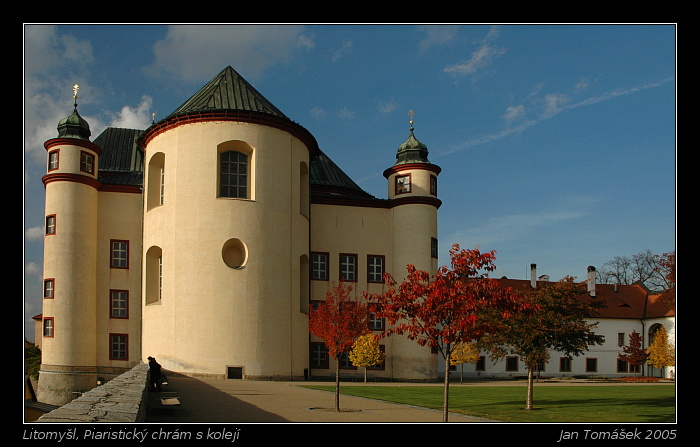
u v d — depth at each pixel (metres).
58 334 46.22
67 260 46.94
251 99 45.25
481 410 26.81
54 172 47.75
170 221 42.50
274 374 41.62
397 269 52.31
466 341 19.31
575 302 28.84
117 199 49.31
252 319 41.25
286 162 44.25
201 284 40.97
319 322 27.47
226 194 42.75
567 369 69.62
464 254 19.12
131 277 48.72
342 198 52.56
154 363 27.17
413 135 54.69
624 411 26.81
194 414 21.09
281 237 43.34
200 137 42.31
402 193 53.09
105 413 11.18
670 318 70.88
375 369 50.81
